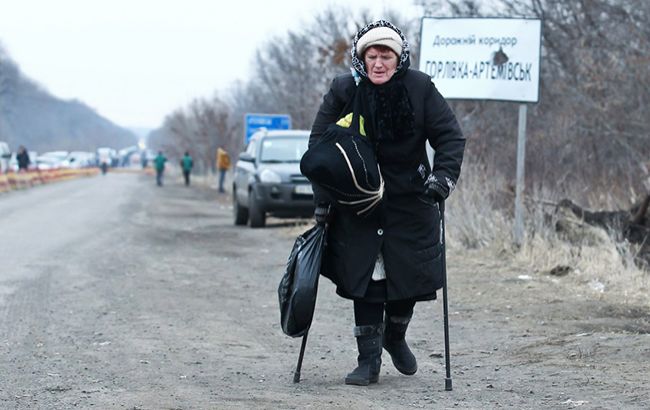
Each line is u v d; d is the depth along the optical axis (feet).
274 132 115.96
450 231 76.54
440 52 71.41
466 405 32.27
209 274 70.90
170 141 465.06
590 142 90.02
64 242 92.94
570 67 97.40
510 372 38.22
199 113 333.62
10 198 179.63
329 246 34.06
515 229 71.61
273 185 107.86
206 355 42.63
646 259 63.57
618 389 34.01
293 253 34.27
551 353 41.73
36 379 37.81
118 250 86.33
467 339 46.09
